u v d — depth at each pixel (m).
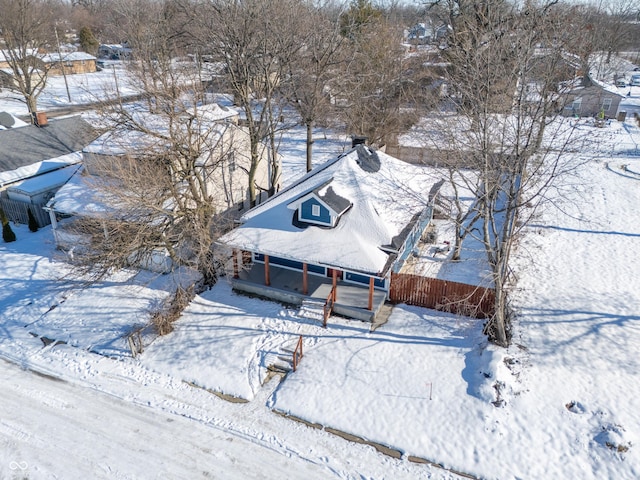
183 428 16.75
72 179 28.48
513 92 23.66
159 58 43.78
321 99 36.28
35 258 26.97
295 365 18.89
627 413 16.12
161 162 21.77
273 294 22.84
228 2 30.05
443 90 40.72
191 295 23.17
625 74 78.06
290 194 23.91
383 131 41.03
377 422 16.69
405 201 24.12
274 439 16.28
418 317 21.42
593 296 22.27
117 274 25.22
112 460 15.48
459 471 15.03
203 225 22.03
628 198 33.41
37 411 17.41
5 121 38.62
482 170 18.91
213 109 33.41
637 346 18.94
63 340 21.09
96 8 117.88
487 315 20.55
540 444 15.55
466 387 17.66
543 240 27.88
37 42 58.91
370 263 20.23
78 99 64.94
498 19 25.41
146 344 20.58
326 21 38.91
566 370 17.94
